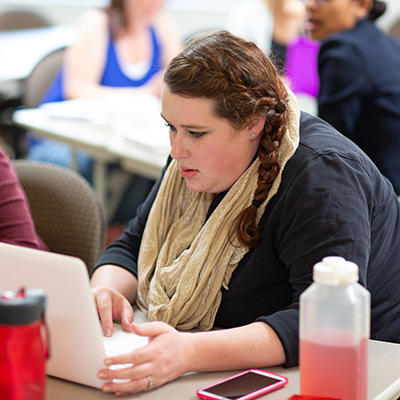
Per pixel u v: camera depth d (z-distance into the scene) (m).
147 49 7.79
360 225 2.39
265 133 2.55
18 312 1.60
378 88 4.85
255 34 8.17
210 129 2.41
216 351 2.22
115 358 2.06
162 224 2.91
